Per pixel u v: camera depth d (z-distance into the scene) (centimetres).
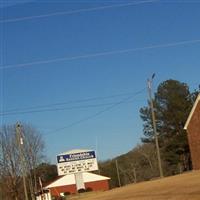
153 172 11394
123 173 12506
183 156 8888
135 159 12231
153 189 3556
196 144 5888
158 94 9325
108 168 12631
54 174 10912
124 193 3844
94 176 9256
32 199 7875
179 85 9288
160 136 9188
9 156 8331
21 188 8338
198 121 5856
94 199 4003
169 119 9088
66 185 9219
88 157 6131
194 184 3288
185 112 8981
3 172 8312
